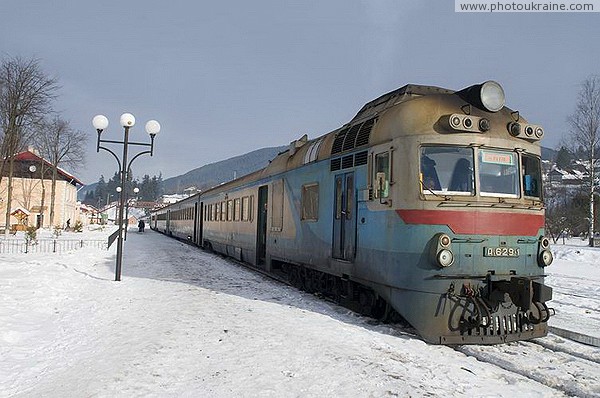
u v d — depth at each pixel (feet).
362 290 29.14
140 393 15.67
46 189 185.26
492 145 24.43
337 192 31.73
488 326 22.75
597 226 127.44
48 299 33.96
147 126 45.75
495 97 24.82
